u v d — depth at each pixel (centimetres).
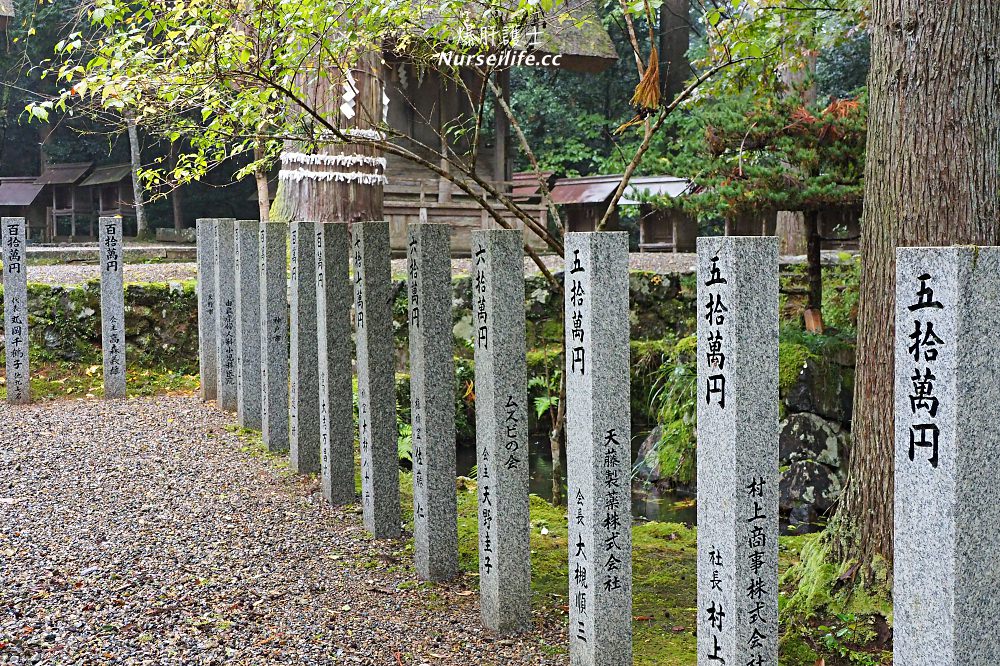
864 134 756
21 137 2334
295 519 543
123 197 2216
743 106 789
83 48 472
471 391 930
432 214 1402
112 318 805
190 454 657
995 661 229
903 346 231
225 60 453
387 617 419
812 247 855
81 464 617
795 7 547
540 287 998
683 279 1023
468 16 523
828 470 762
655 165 864
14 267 766
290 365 656
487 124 1780
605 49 1299
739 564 297
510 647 393
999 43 382
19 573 436
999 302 223
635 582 493
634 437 953
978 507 223
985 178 385
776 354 297
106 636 380
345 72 519
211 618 406
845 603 403
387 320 513
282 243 667
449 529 463
